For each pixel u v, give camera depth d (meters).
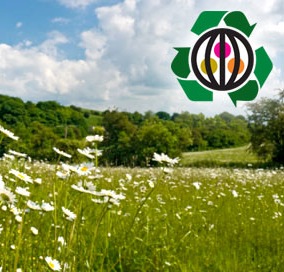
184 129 66.88
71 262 2.62
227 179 13.32
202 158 64.88
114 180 8.77
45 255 2.95
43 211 2.91
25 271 2.68
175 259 4.07
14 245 2.69
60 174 2.93
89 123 113.25
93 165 3.01
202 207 7.27
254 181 12.59
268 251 4.97
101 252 3.88
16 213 2.61
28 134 53.62
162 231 4.88
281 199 9.61
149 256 4.05
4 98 86.31
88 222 4.06
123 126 75.50
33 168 9.05
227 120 137.25
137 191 7.70
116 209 5.24
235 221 6.41
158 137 54.66
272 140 51.22
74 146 18.36
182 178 13.34
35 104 98.06
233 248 4.90
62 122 96.25
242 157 66.50
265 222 6.53
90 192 2.64
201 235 5.24
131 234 4.27
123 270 3.78
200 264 4.27
